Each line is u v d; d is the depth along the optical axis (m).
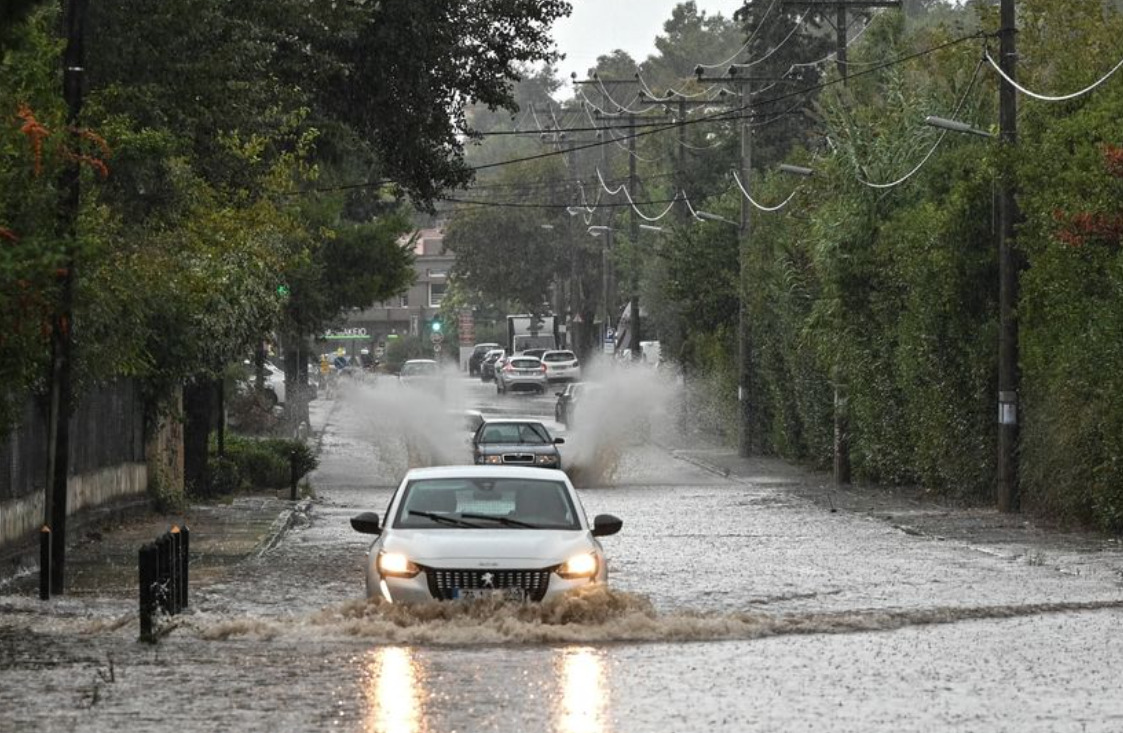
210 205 73.38
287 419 153.25
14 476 56.06
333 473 121.69
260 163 81.31
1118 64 75.00
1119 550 65.00
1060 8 111.38
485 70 106.44
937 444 93.31
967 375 90.31
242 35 67.19
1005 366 83.94
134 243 62.19
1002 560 61.25
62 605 46.69
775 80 159.25
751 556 62.97
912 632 39.31
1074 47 109.06
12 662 33.44
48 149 42.31
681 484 113.06
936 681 31.25
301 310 136.00
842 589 51.53
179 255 71.75
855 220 105.38
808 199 124.56
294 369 159.38
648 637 37.72
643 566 59.12
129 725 26.50
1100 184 72.12
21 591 50.69
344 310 154.38
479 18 105.06
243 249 82.19
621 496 100.94
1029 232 81.31
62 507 49.62
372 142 105.62
